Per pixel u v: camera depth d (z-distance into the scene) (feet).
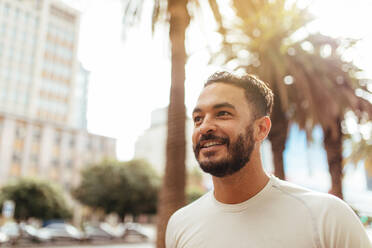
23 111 173.06
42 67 185.06
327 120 26.91
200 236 4.24
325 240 3.58
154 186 106.01
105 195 102.63
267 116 4.42
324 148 30.58
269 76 25.71
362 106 31.27
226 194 4.21
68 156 168.96
